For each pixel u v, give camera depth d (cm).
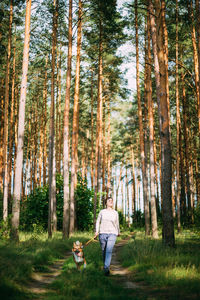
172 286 520
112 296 443
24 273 604
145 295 480
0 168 2369
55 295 470
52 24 1909
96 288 496
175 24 2139
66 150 1762
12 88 2436
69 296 455
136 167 5238
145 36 2230
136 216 4119
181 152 2658
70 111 3225
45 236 1549
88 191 2447
